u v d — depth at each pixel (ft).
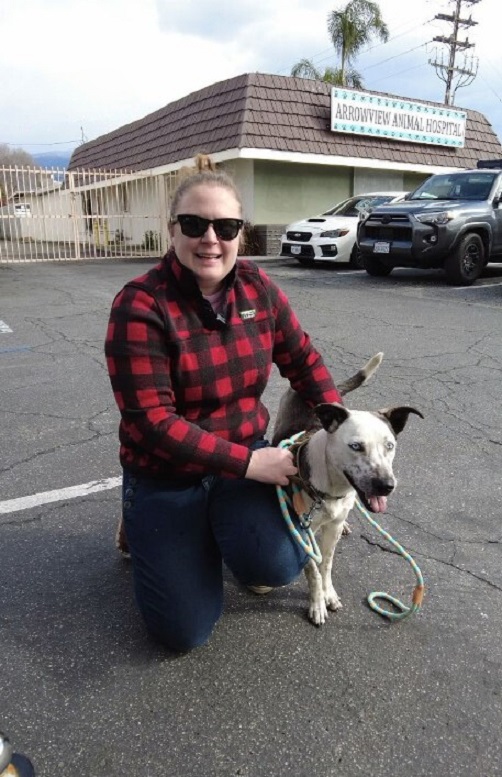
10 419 15.16
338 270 42.22
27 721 6.79
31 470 12.52
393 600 8.78
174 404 7.64
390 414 8.01
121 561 9.71
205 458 7.32
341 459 7.55
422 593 8.13
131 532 7.75
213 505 8.06
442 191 37.42
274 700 7.11
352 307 28.89
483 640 8.08
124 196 67.92
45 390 17.31
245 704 7.05
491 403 16.25
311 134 53.26
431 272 40.60
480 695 7.19
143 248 66.95
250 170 53.21
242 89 52.16
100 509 11.12
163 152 60.64
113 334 7.30
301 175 55.83
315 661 7.72
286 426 9.98
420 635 8.18
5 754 5.07
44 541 10.18
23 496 11.53
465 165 65.21
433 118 61.72
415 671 7.55
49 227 86.38
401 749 6.49
